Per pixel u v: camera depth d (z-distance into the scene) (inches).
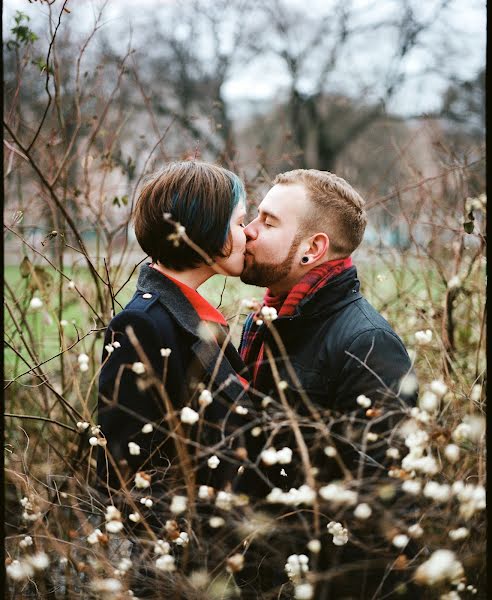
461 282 93.4
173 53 451.2
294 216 65.7
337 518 49.5
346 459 58.7
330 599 54.2
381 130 486.6
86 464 83.2
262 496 60.8
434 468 48.1
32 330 109.4
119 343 59.6
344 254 67.6
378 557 53.9
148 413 58.3
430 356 93.5
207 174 61.9
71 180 111.8
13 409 96.9
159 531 55.3
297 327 64.5
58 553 63.1
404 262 111.7
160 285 63.3
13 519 72.4
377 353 60.1
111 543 60.9
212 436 59.1
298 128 523.2
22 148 75.6
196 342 60.6
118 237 112.7
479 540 53.0
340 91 507.2
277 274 67.1
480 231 90.4
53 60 93.9
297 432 50.7
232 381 61.0
